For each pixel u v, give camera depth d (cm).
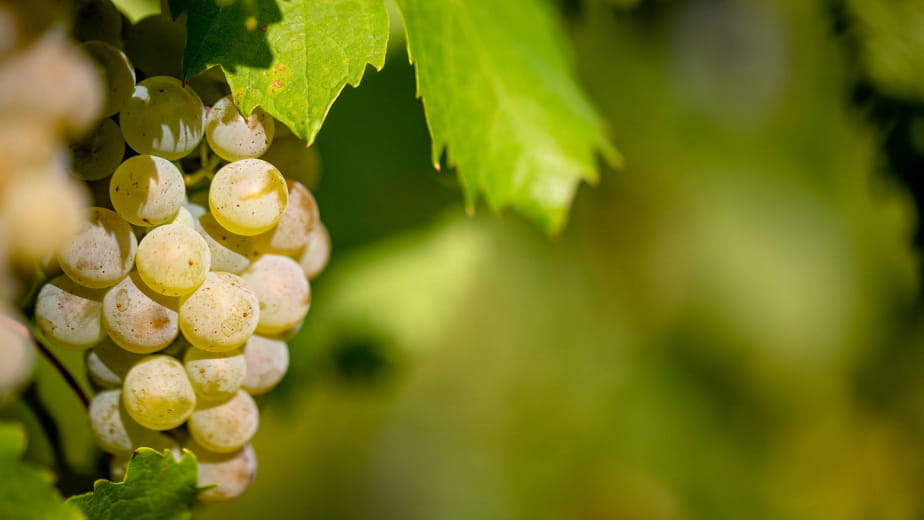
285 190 53
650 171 120
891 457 133
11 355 52
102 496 53
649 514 138
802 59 117
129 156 53
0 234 49
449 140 59
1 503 50
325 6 54
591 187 121
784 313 134
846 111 73
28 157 49
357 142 77
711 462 139
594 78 103
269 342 55
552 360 143
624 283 134
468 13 61
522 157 62
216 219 53
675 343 139
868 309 133
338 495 154
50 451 56
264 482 146
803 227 132
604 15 90
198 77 54
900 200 71
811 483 138
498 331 141
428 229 81
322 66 53
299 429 147
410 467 159
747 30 115
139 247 52
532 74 64
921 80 70
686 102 116
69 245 52
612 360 141
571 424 145
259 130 53
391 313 83
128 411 53
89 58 51
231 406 54
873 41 70
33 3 49
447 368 148
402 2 57
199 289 53
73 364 61
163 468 53
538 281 135
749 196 130
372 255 81
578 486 143
